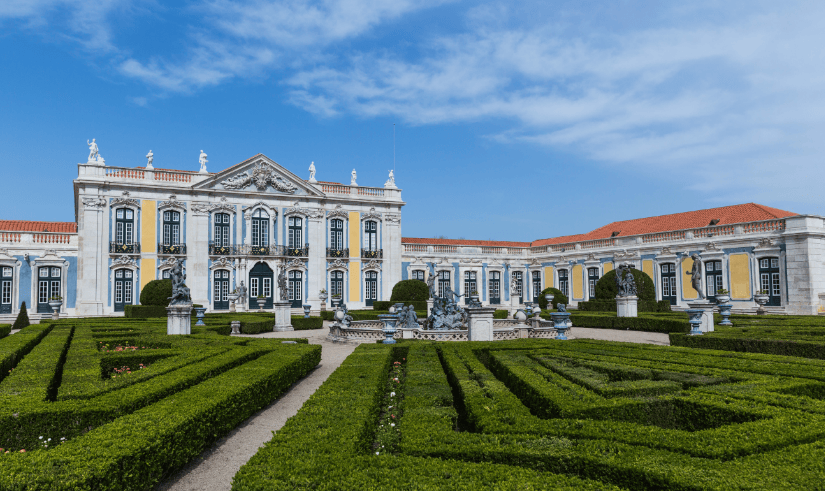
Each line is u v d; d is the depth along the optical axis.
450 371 9.21
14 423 5.30
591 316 23.23
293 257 34.84
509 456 4.58
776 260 24.98
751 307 25.75
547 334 16.88
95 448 4.47
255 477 4.07
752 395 6.43
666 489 3.93
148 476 4.68
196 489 5.13
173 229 32.38
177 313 14.89
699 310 14.23
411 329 16.16
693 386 7.46
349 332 17.00
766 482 3.85
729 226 27.09
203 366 8.37
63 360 9.73
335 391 6.89
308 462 4.36
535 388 6.86
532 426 5.31
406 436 5.09
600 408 6.01
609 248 33.34
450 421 5.71
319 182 37.12
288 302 22.55
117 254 30.73
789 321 17.83
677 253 29.36
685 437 4.86
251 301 33.78
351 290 36.41
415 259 38.38
